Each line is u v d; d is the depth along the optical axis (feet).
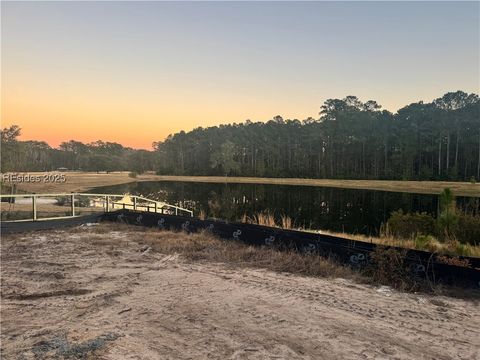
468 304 16.28
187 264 23.18
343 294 17.33
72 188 182.39
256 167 375.66
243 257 24.48
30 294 17.53
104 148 631.97
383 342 12.26
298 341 12.25
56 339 12.28
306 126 411.13
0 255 25.45
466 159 260.01
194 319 14.16
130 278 20.08
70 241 30.19
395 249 20.94
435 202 131.13
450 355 11.44
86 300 16.61
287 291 17.67
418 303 16.26
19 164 229.04
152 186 244.42
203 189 212.23
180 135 493.77
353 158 336.08
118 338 12.35
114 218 40.37
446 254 21.99
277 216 86.79
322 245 23.70
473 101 335.47
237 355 11.23
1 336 12.76
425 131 296.51
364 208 111.24
